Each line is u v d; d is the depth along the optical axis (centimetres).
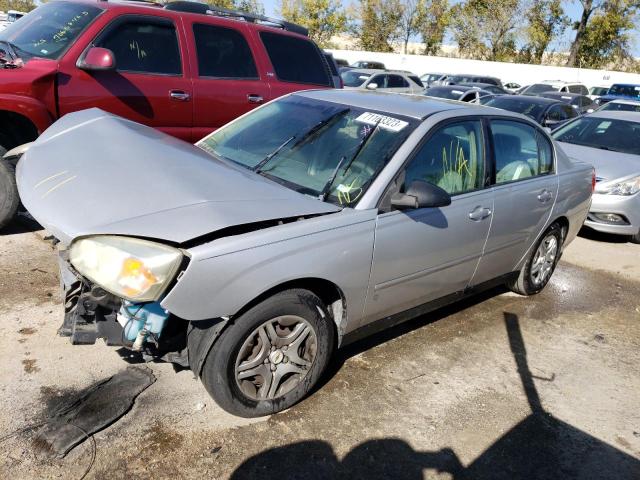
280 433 289
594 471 294
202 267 247
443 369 368
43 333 345
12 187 462
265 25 639
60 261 314
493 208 393
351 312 319
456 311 457
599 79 3516
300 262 277
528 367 385
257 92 610
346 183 325
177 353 284
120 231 246
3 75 457
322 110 389
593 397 359
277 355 289
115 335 275
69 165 311
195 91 562
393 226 320
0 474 241
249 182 306
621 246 699
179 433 279
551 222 468
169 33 553
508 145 421
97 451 261
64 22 527
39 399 288
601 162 700
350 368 354
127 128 362
